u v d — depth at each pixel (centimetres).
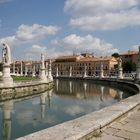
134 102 1042
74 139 510
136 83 4309
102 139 593
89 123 634
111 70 12006
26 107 2569
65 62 14475
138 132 667
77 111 2348
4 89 3356
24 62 15825
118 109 855
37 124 1730
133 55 12794
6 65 3459
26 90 3969
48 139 484
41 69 5094
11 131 1529
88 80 8844
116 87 5762
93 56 15238
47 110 2388
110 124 725
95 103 3003
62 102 3088
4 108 2475
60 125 605
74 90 5100
